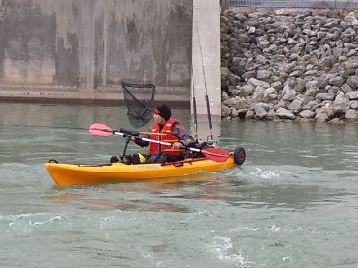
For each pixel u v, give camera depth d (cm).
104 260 869
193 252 898
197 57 2303
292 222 1041
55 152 1577
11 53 2547
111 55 2523
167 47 2503
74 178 1216
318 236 974
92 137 1805
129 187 1227
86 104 2541
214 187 1253
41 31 2534
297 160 1533
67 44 2533
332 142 1783
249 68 2394
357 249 925
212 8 2375
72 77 2542
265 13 2583
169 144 1320
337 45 2427
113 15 2511
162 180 1285
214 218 1051
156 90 2506
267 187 1269
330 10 2564
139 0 2498
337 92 2266
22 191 1187
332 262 880
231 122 2123
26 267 845
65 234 956
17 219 1016
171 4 2494
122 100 2528
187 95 2500
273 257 891
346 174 1398
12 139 1745
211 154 1316
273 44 2459
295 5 2614
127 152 1605
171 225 1005
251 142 1758
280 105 2231
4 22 2534
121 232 969
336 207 1139
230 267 855
